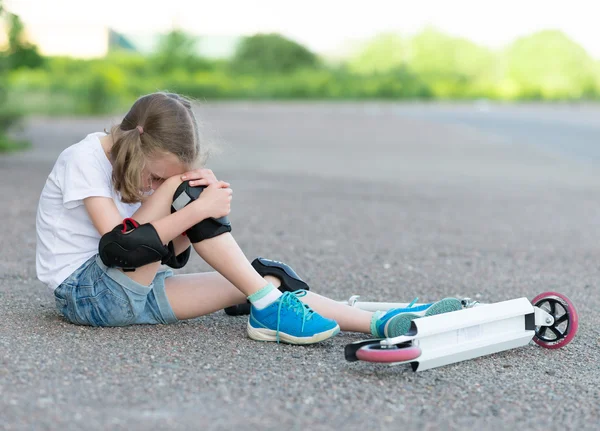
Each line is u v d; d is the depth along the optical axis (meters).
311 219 8.68
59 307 3.99
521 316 3.96
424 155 18.05
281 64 73.12
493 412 3.11
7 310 4.36
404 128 28.30
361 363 3.64
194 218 3.65
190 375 3.35
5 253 6.27
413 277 5.91
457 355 3.62
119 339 3.81
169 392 3.14
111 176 3.83
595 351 4.07
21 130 15.83
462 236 7.91
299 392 3.21
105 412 2.90
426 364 3.49
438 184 12.60
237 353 3.70
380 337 3.91
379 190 11.57
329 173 13.76
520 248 7.33
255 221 8.41
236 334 4.04
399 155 17.94
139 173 3.65
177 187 3.71
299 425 2.86
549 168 15.54
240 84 59.06
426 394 3.27
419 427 2.91
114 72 35.00
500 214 9.53
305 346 3.88
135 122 3.70
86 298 3.85
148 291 3.89
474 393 3.32
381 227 8.31
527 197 11.22
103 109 33.56
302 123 30.44
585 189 12.29
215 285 4.02
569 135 24.88
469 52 77.62
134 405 2.98
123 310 3.88
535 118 35.47
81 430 2.72
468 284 5.75
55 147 16.98
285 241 7.30
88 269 3.87
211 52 75.81
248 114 36.78
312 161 15.96
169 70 58.06
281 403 3.07
